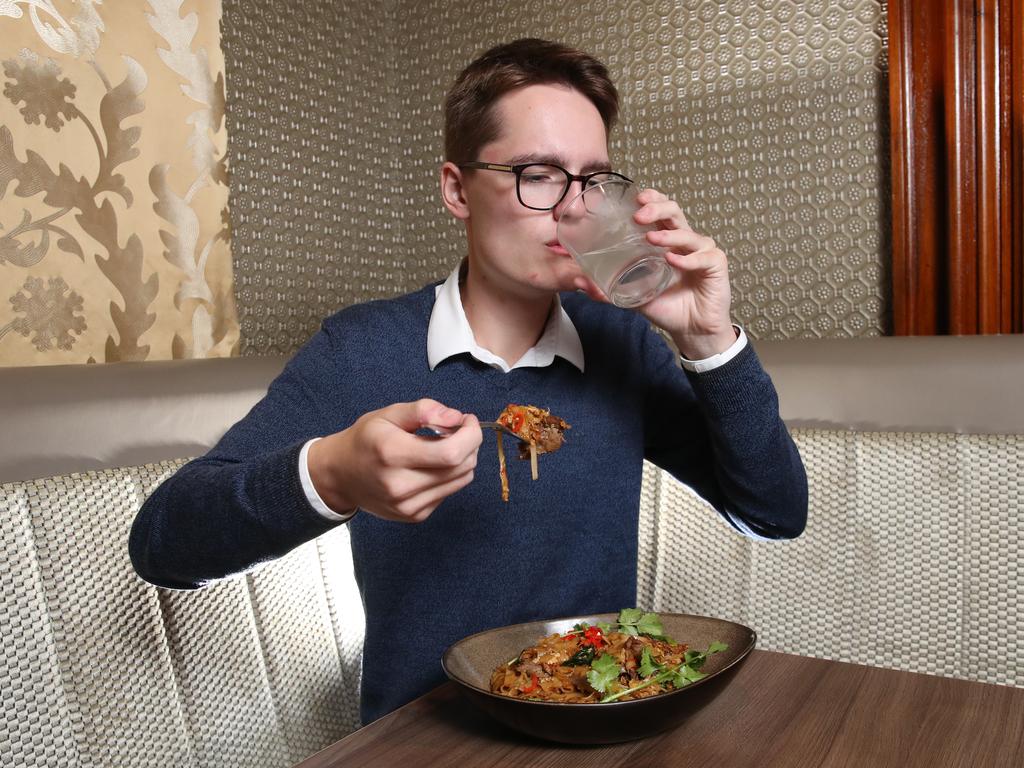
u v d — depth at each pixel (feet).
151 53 5.25
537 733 2.35
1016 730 2.43
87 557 3.48
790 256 5.91
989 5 5.02
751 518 3.53
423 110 7.48
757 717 2.55
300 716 4.10
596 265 2.92
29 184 4.67
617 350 3.96
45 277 4.75
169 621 3.70
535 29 6.85
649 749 2.38
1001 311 5.15
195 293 5.53
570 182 3.20
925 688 2.71
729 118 6.07
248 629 3.97
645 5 6.35
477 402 3.61
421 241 7.59
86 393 3.75
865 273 5.67
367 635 3.60
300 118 6.81
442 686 2.90
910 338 4.71
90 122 4.95
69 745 3.34
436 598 3.49
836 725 2.49
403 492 2.20
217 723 3.80
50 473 3.48
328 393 3.50
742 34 5.99
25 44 4.65
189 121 5.47
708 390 3.26
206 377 4.25
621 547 3.80
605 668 2.42
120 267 5.11
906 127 5.32
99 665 3.46
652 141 6.39
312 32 6.88
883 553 4.46
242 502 2.52
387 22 7.52
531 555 3.57
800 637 4.62
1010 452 4.22
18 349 4.64
